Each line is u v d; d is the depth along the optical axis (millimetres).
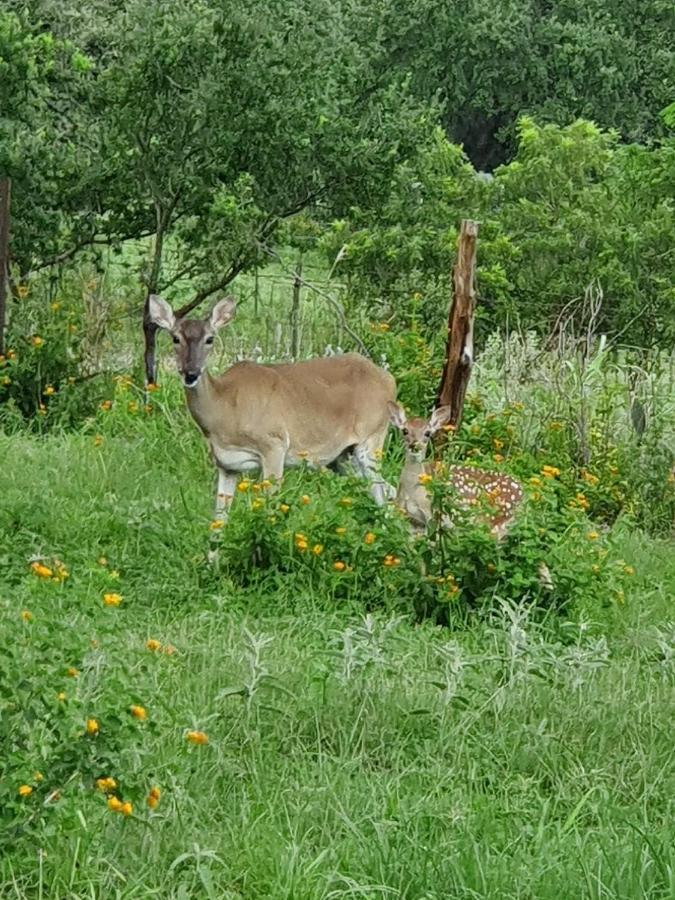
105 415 14070
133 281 17188
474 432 13492
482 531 10156
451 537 10195
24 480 12008
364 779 7027
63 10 22453
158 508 11008
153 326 15352
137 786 6066
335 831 6512
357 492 10484
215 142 16375
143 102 16344
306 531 10383
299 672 8281
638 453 13812
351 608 9859
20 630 6613
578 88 37000
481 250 18438
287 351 16891
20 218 16344
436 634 9570
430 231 18344
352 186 17078
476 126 39094
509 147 38375
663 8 37250
